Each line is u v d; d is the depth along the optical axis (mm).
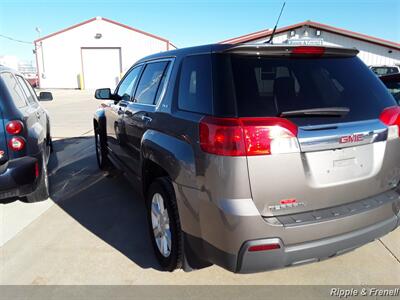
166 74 3258
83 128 10883
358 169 2514
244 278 2979
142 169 3379
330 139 2352
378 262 3182
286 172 2248
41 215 4293
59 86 35250
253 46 2404
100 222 4086
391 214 2672
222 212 2234
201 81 2584
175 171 2635
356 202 2551
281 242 2229
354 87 2670
